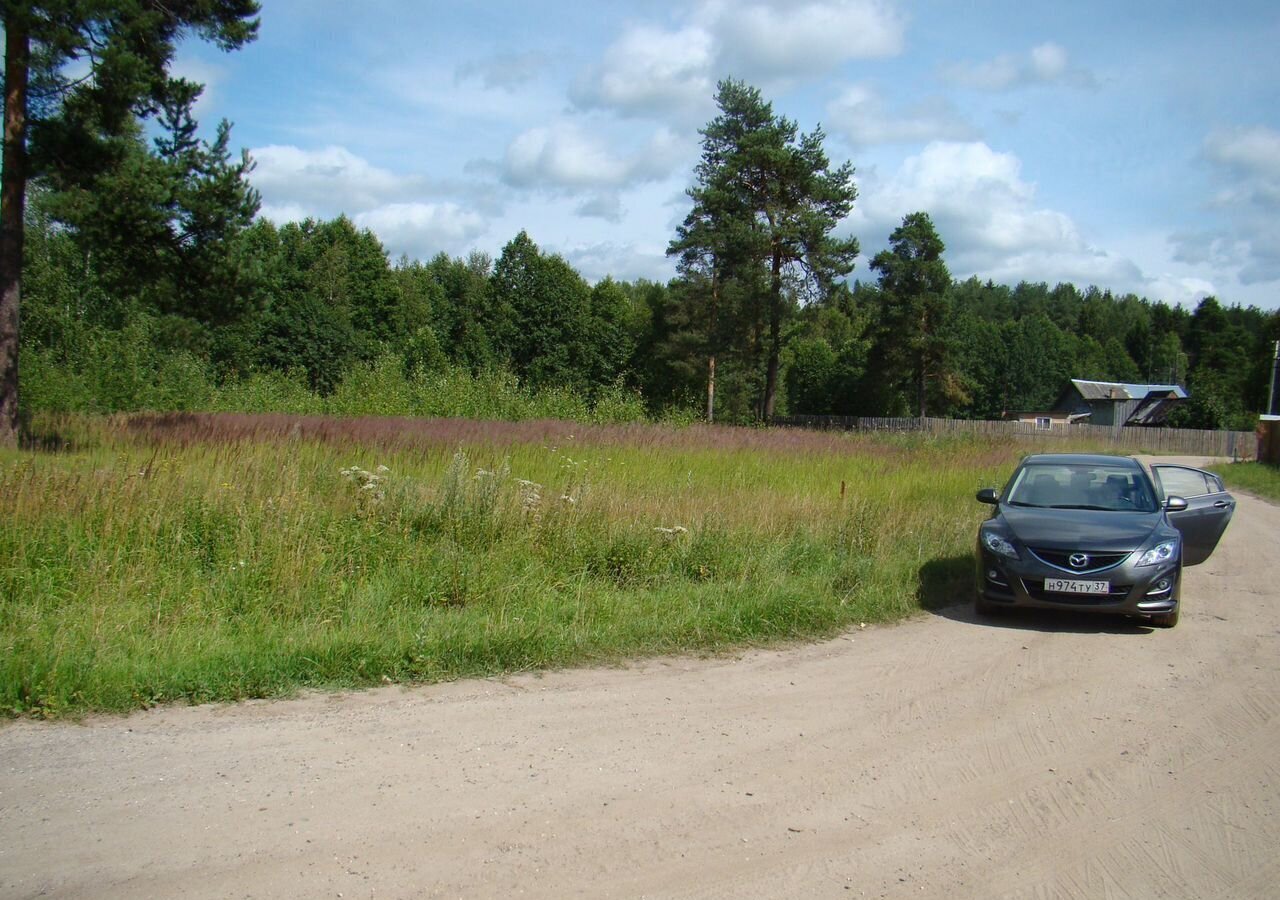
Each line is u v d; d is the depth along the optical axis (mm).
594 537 9625
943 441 32375
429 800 4332
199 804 4211
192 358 32656
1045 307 143875
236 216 19266
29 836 3865
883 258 66438
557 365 67062
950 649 7598
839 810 4398
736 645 7469
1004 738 5453
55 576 7438
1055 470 10086
